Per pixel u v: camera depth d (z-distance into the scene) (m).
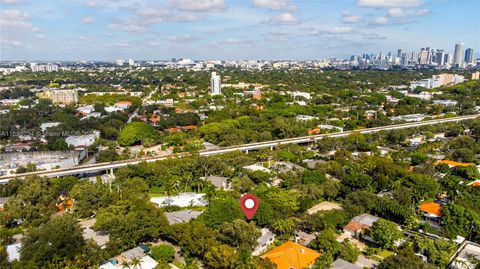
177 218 167.25
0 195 199.88
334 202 198.62
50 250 125.50
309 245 145.12
